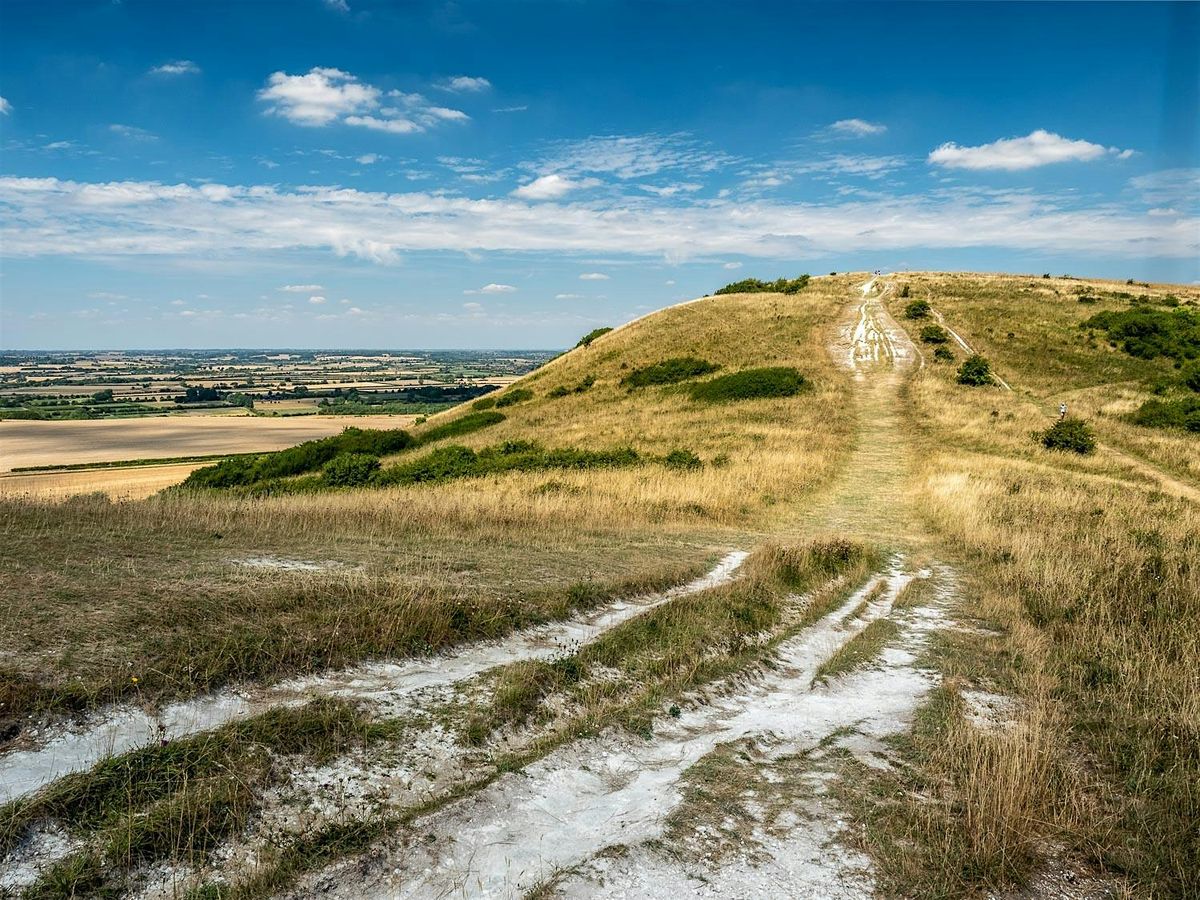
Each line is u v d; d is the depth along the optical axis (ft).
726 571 38.68
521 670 22.72
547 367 185.57
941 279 220.02
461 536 42.06
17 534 32.30
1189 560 38.17
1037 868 14.58
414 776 17.40
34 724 16.51
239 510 44.70
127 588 25.12
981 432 93.66
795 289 217.77
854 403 117.60
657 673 24.84
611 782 18.44
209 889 13.19
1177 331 139.54
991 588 37.45
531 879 14.12
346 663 22.34
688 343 164.96
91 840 13.75
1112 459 82.89
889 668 26.78
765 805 16.70
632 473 70.85
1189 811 16.38
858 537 51.03
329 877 13.87
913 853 14.88
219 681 19.77
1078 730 21.01
